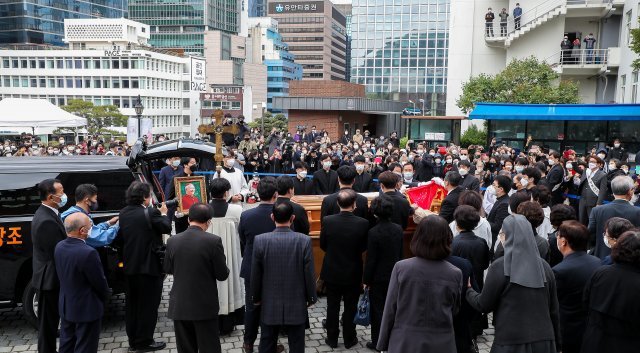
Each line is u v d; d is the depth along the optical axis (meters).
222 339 6.34
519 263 4.05
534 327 4.01
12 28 108.56
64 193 6.43
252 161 16.27
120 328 6.66
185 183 6.92
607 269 4.18
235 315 6.63
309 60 176.62
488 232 6.04
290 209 5.20
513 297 4.07
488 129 22.00
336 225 5.88
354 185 9.97
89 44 107.62
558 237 4.81
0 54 97.25
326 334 6.52
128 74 95.56
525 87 26.28
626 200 6.41
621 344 4.06
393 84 90.12
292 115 38.25
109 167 6.70
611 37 27.80
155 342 6.05
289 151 17.62
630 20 24.47
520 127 21.41
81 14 119.50
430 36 87.88
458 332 4.89
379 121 47.00
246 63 142.38
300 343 5.25
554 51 29.25
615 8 26.17
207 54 139.38
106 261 6.35
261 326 5.32
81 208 5.79
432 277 3.94
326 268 5.99
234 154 12.12
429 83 88.56
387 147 19.56
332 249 5.94
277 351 5.82
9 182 6.30
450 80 33.59
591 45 26.77
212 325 5.09
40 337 5.48
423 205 7.88
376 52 90.31
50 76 97.56
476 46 33.12
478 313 5.39
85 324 5.11
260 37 153.00
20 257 6.25
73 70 96.94
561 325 4.68
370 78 90.88
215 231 6.30
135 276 5.83
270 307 5.14
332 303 6.04
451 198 6.93
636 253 4.01
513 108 20.48
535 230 5.04
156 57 99.31
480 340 6.40
